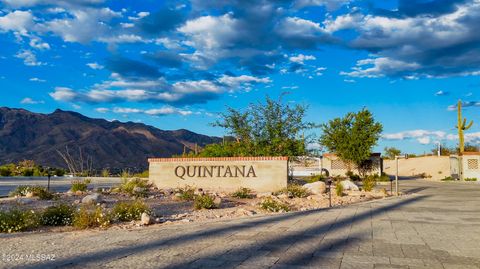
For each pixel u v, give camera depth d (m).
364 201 19.78
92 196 16.58
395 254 7.37
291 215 13.39
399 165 74.12
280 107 31.27
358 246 8.07
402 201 19.52
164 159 27.77
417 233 9.74
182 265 6.39
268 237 8.98
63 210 11.55
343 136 47.78
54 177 45.12
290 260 6.80
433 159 68.25
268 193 22.00
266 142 31.02
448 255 7.33
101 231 9.89
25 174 46.56
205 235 9.22
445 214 13.87
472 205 17.30
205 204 15.63
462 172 46.72
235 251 7.47
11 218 10.43
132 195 20.75
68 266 6.27
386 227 10.67
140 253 7.25
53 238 8.80
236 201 19.00
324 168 53.44
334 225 10.98
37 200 17.23
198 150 37.66
